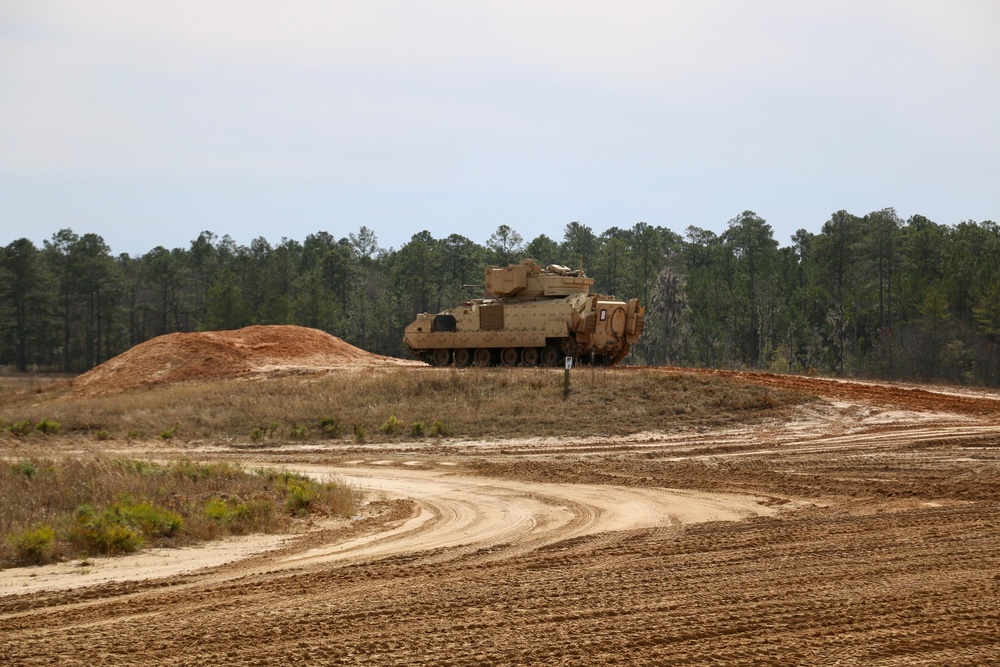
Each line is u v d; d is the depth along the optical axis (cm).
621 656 1120
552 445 3903
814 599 1355
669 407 4338
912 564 1563
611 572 1573
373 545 1986
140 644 1195
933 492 2486
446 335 5738
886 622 1234
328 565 1731
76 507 2277
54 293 12300
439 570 1631
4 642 1218
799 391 4506
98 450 4144
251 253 15862
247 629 1252
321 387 5203
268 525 2241
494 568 1636
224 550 1964
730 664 1088
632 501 2556
